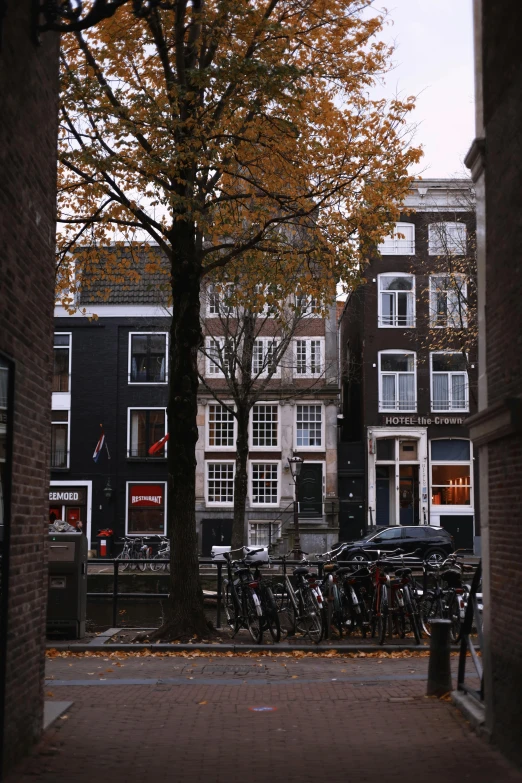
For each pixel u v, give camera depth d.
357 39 14.95
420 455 39.53
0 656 6.36
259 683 10.88
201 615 14.85
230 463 39.66
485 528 8.20
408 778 6.50
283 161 15.06
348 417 44.66
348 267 16.00
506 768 6.77
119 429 38.88
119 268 17.66
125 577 23.72
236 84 13.34
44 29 7.21
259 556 28.25
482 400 8.31
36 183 7.47
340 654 13.68
